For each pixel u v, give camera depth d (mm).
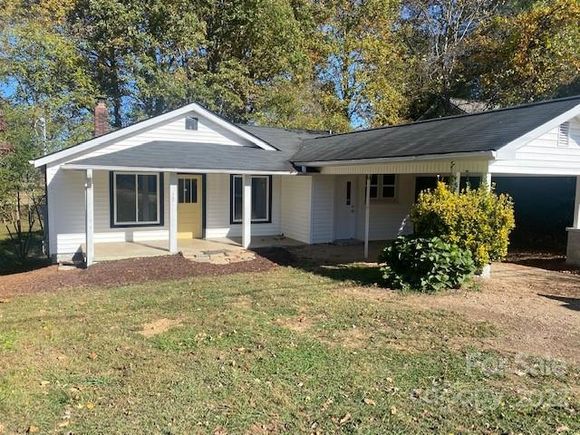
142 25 23156
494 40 23672
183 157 12344
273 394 4340
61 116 21938
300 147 15719
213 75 23375
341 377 4715
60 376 4746
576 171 10305
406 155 9875
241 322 6578
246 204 12797
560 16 20188
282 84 24812
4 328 6375
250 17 23375
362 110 27484
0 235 18766
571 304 7562
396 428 3779
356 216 15219
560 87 20438
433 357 5262
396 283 8719
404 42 28734
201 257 11656
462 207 8750
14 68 21000
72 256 12367
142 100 23688
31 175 15992
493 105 22891
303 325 6457
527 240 15312
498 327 6332
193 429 3746
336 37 27172
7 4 21703
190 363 5078
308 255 12578
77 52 23297
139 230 13539
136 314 7051
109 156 11641
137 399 4246
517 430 3742
